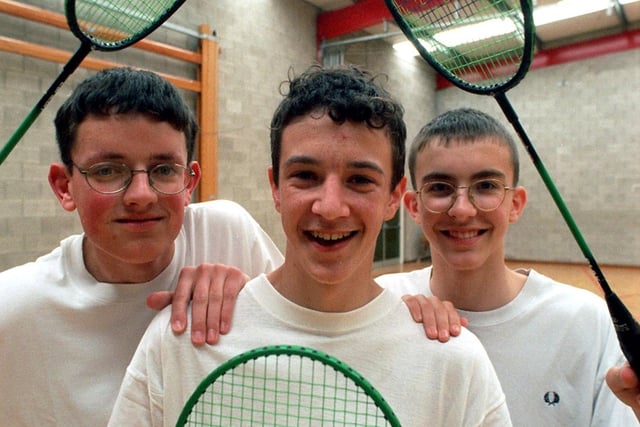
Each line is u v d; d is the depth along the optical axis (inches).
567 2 285.7
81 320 38.2
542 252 359.6
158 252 36.1
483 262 45.6
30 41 158.9
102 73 37.3
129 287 38.6
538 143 359.9
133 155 33.8
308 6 276.2
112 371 38.1
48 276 39.3
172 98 35.7
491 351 45.3
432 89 387.5
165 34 200.4
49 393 37.7
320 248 29.0
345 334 30.6
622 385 32.7
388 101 30.5
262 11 245.4
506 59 36.9
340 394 29.3
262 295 32.4
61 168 37.8
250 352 26.0
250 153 239.1
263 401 28.5
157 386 31.1
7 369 37.9
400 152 32.1
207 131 213.8
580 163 346.0
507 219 46.2
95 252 38.8
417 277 54.4
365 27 270.4
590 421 42.1
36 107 36.5
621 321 33.0
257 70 242.7
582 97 343.3
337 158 27.9
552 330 44.6
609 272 307.4
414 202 50.8
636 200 328.2
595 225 342.0
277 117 31.7
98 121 33.6
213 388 29.7
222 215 47.8
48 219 162.9
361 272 31.4
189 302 33.7
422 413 29.6
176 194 35.8
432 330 31.6
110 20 41.1
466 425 30.1
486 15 36.9
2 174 152.2
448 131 45.6
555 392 43.2
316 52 284.0
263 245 52.2
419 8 38.8
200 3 214.7
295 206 28.8
